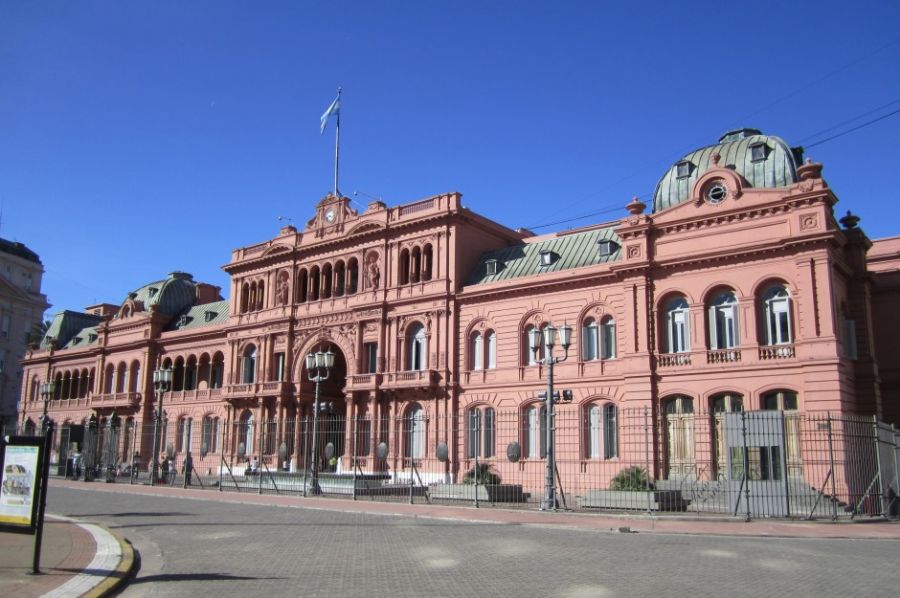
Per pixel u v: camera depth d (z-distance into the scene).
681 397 44.62
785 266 41.91
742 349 42.59
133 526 27.25
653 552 21.12
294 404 64.81
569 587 16.05
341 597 15.06
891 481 36.09
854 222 45.66
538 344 36.94
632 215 47.69
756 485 32.25
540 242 56.50
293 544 22.69
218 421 73.25
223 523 28.36
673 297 46.12
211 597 15.13
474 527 27.11
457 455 53.62
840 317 42.69
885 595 15.55
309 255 66.06
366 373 59.72
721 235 44.25
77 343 96.56
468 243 57.94
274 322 66.75
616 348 48.09
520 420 51.62
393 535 24.77
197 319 81.69
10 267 118.56
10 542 21.69
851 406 41.56
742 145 46.22
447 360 55.03
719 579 17.11
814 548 22.47
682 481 39.50
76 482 57.03
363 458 57.53
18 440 17.36
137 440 79.75
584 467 47.78
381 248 60.47
